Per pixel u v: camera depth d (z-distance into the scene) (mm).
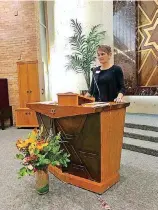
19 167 3031
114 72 2805
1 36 6125
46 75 6387
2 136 5047
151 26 4938
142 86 5184
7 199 2184
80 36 5590
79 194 2223
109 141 2238
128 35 5230
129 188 2309
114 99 2746
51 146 2164
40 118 2729
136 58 5184
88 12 5742
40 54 6055
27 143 2131
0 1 5988
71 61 5648
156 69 4980
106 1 5500
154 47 4953
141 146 3443
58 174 2561
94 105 2131
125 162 3053
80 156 2303
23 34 6000
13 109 6316
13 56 6137
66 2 5984
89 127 2150
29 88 5820
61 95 2291
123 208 1957
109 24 5535
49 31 6371
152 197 2125
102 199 2113
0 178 2682
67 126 2309
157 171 2727
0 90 5973
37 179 2221
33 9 5863
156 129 3857
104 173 2242
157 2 4809
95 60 5469
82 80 6031
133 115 5020
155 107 5023
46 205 2047
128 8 5152
